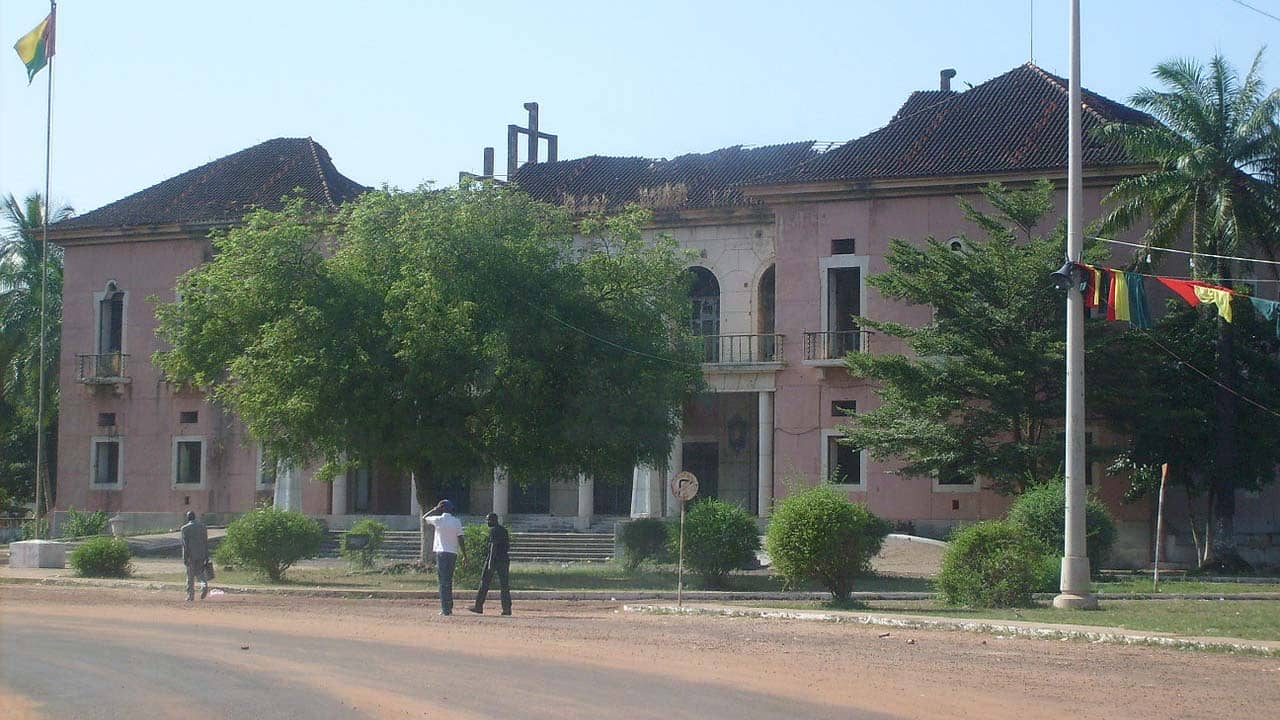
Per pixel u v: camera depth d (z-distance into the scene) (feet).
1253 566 111.34
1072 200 67.56
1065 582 66.54
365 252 98.99
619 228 100.68
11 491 185.88
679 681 39.09
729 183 148.77
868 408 130.00
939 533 125.59
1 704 35.37
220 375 105.09
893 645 49.75
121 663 43.57
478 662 43.65
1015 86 137.18
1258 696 37.65
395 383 94.12
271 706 34.63
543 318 92.63
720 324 141.69
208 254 154.92
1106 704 35.86
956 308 109.50
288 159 164.66
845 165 131.64
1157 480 112.68
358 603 74.28
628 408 94.38
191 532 75.00
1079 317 67.05
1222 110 109.40
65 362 159.63
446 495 155.43
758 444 139.74
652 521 101.30
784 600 76.43
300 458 101.91
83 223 158.92
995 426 108.78
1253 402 108.68
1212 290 74.54
